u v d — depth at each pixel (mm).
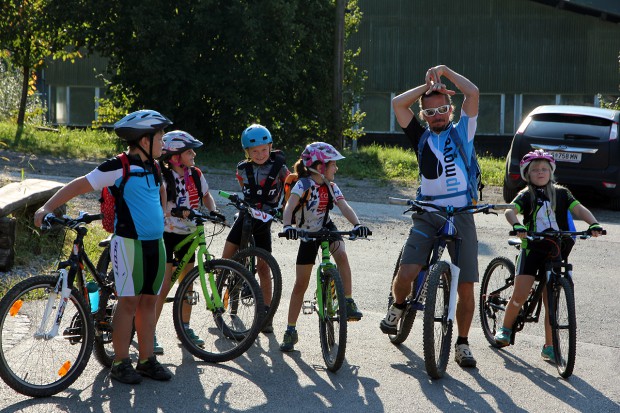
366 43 31984
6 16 21188
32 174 13789
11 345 4852
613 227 12164
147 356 5188
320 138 22891
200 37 20984
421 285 5637
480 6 31391
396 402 4938
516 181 13727
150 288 5102
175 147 5766
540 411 4875
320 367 5562
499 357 5969
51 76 32188
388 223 11688
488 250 10062
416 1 31688
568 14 31094
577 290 8203
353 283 8164
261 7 20172
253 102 21047
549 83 31422
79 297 4938
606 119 13781
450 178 5578
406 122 5703
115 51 21234
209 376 5289
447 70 5621
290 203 5773
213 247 9508
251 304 5762
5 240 7324
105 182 4895
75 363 4914
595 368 5750
